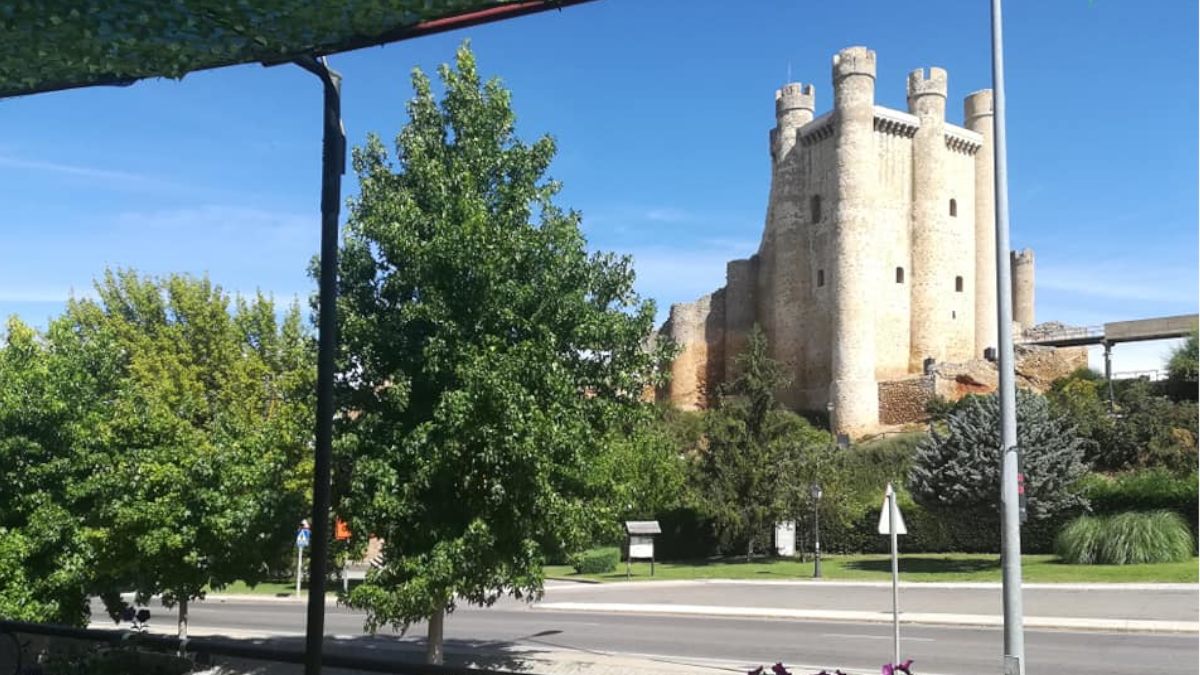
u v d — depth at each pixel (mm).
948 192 81938
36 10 3549
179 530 14711
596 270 13898
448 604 13367
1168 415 47906
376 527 12383
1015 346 69188
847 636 19359
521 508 12430
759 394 45000
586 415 13352
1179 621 19203
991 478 31562
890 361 78312
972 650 16984
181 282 41781
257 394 39625
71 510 14633
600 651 17719
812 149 82375
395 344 12617
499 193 13289
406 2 3539
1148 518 30969
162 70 4039
